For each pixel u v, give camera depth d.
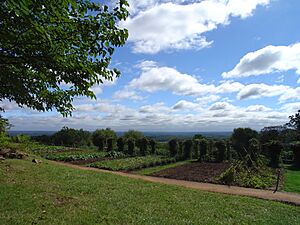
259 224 7.63
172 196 10.07
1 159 14.64
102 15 4.00
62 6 3.25
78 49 4.13
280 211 9.34
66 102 5.79
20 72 4.57
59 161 25.75
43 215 6.57
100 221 6.55
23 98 5.01
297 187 14.72
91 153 33.03
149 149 33.12
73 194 8.95
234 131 29.16
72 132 45.09
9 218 6.10
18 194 8.09
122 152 33.56
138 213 7.48
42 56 3.92
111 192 9.77
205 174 18.53
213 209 8.73
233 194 12.38
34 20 3.28
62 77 4.34
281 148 23.73
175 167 22.62
